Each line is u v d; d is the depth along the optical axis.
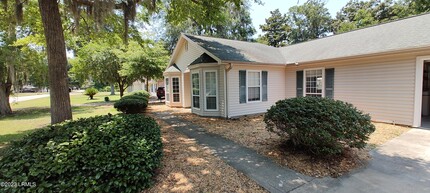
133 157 2.69
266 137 5.48
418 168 3.49
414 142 4.96
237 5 6.97
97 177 2.40
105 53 16.31
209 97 9.38
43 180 2.32
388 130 6.18
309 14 26.50
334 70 8.75
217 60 8.45
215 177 3.19
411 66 6.52
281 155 4.05
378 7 21.97
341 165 3.59
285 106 4.11
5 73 11.12
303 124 3.61
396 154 4.17
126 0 5.28
